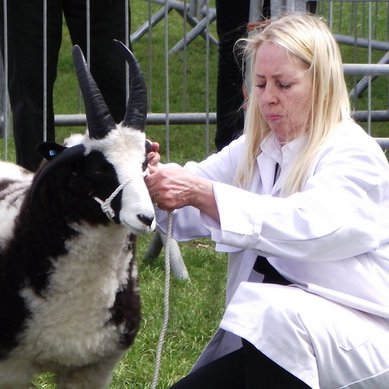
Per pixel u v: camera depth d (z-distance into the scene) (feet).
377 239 19.33
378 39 64.34
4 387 22.56
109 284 21.68
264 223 18.98
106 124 20.63
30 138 34.63
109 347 22.31
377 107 56.59
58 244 21.20
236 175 21.09
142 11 74.90
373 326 19.07
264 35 19.65
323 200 18.92
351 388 18.71
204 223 19.67
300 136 19.95
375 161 19.49
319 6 55.83
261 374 18.78
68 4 35.06
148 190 20.34
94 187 20.63
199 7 60.44
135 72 21.29
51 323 21.53
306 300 18.83
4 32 34.01
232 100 36.01
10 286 21.50
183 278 33.99
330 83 19.60
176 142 51.03
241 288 19.06
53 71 35.22
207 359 21.39
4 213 22.50
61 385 23.11
